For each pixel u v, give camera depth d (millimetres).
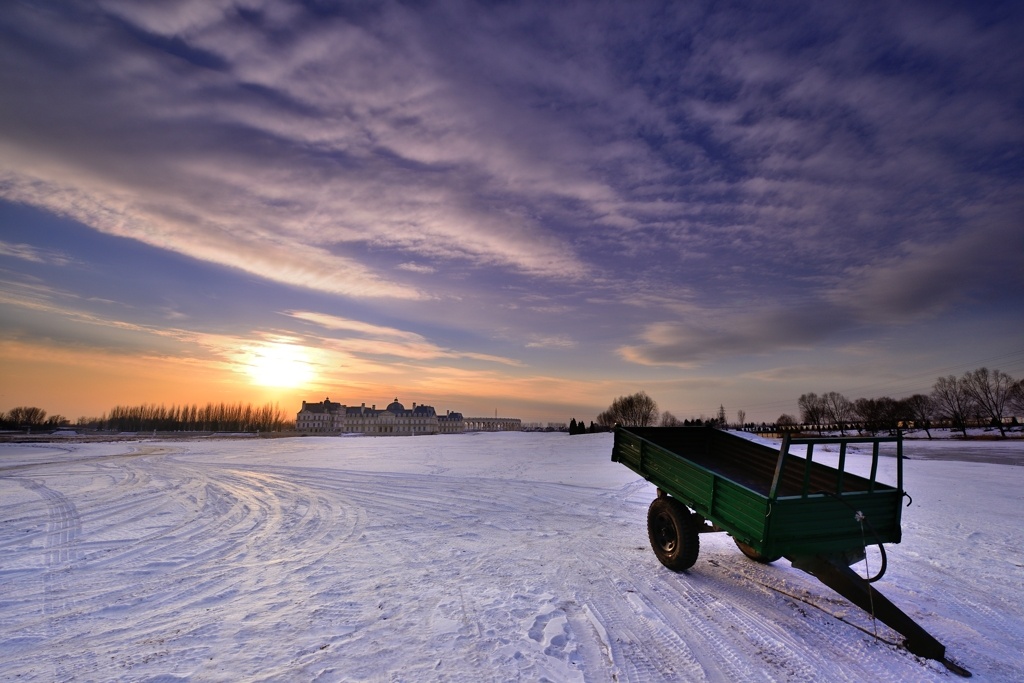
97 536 8875
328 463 24156
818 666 4234
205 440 57969
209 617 5207
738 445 8531
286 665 4141
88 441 54969
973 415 74750
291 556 7590
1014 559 7117
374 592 5961
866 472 17406
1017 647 4602
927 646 4426
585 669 4125
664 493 7215
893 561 7102
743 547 7398
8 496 13461
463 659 4254
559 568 6918
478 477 17984
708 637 4762
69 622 5090
